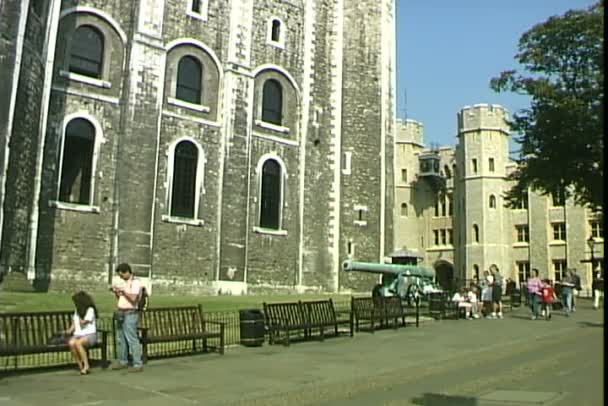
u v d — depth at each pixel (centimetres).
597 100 2373
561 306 2633
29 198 2134
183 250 2611
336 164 3166
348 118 3259
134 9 2539
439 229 5888
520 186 2691
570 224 5066
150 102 2530
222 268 2697
